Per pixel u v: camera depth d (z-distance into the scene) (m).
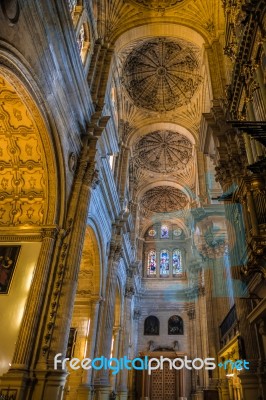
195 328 28.31
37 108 9.44
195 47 20.05
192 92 23.27
